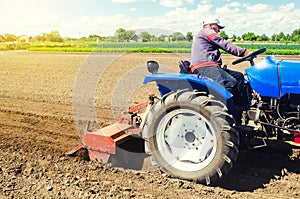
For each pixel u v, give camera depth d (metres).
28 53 31.09
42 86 10.66
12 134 5.86
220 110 3.87
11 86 10.62
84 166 4.53
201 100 3.94
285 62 4.23
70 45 44.69
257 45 43.25
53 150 5.12
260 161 4.62
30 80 12.05
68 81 11.76
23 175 4.30
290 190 3.93
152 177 4.23
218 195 3.80
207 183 3.97
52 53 30.95
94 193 3.84
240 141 4.29
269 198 3.76
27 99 8.56
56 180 4.15
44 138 5.66
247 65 15.66
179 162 4.14
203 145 4.06
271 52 29.69
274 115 4.34
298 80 4.10
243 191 3.92
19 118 6.81
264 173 4.33
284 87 4.14
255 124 4.37
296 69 4.13
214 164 3.90
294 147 4.81
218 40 4.36
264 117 4.38
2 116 6.95
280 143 4.85
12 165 4.58
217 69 4.37
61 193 3.84
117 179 4.19
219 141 3.86
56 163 4.64
